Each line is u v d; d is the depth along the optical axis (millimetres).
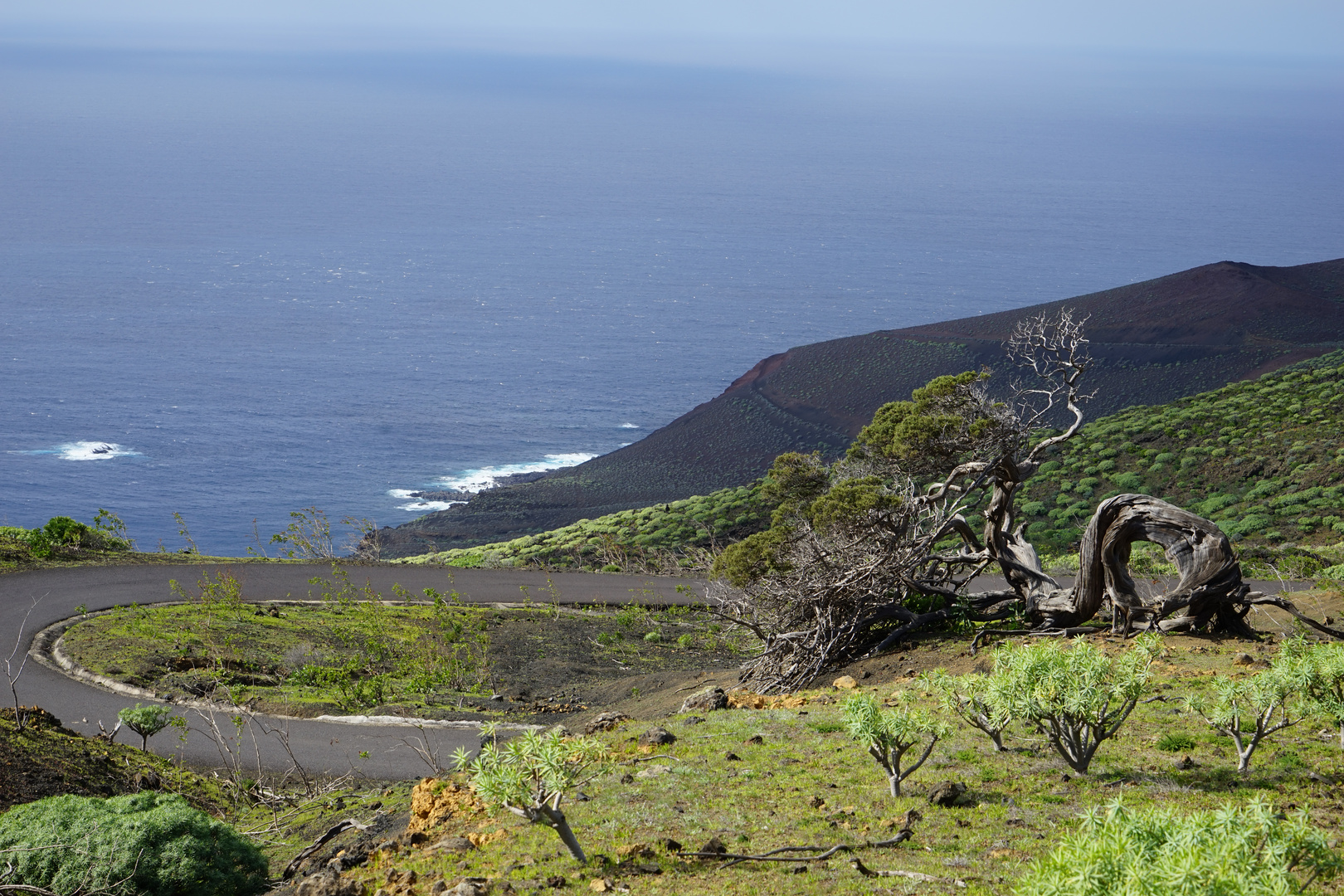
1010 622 17438
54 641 22844
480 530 86188
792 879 7195
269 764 16141
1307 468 44344
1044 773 9234
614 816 8805
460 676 21547
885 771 9586
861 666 16688
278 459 166500
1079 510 45844
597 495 95688
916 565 18328
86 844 8961
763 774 9914
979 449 18234
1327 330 119375
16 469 154375
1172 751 9742
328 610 27156
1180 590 14797
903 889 6879
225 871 9336
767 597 17984
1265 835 4969
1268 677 8836
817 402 119438
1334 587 19625
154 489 146875
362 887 7789
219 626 24281
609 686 20297
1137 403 102500
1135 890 4637
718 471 101438
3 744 13398
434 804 10062
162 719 15945
